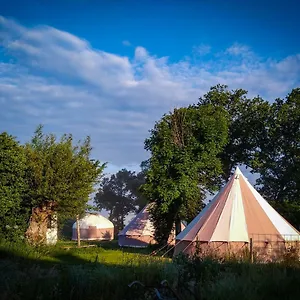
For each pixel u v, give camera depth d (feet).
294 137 126.82
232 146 135.03
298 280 29.32
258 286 28.25
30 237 78.79
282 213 109.60
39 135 87.76
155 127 107.24
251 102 135.13
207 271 32.73
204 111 109.09
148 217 119.14
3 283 31.27
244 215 71.36
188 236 71.97
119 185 284.41
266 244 67.56
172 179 99.04
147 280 31.07
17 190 77.77
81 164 86.58
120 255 77.00
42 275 35.94
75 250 82.07
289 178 128.16
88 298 28.91
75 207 86.63
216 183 129.70
